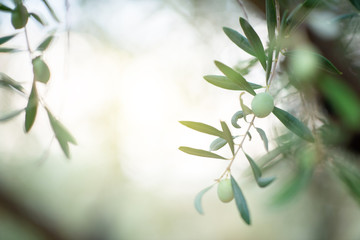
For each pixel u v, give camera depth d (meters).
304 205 1.40
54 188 2.33
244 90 0.38
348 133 0.62
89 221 2.23
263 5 0.66
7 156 1.37
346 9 0.63
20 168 1.42
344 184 0.58
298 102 0.64
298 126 0.40
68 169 2.31
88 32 1.31
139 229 2.77
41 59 0.42
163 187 2.65
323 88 0.57
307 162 0.56
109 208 2.34
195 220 2.89
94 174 2.30
